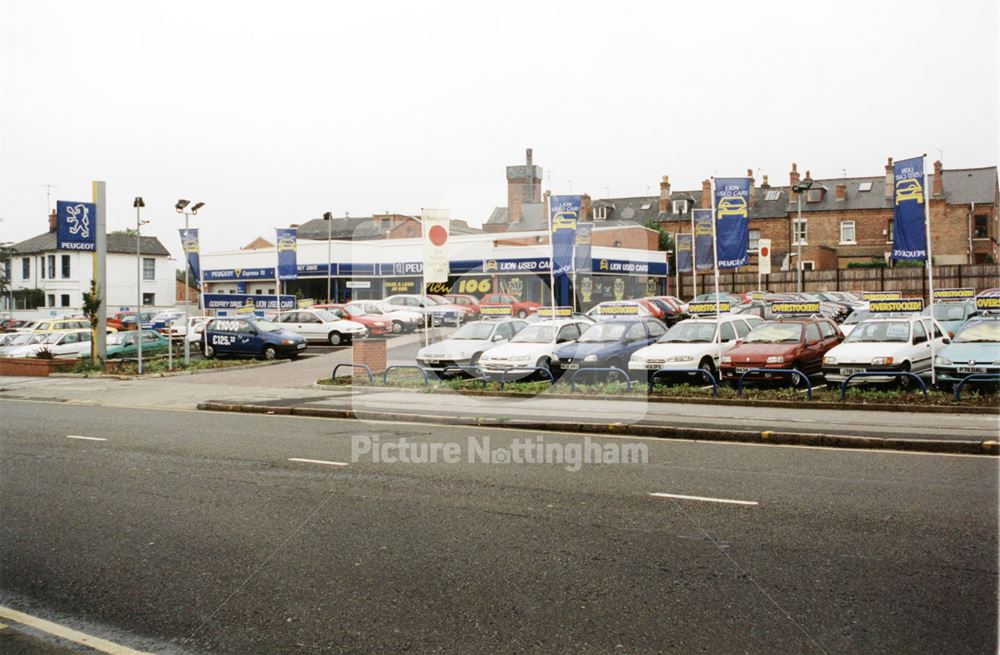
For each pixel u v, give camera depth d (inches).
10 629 202.1
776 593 214.5
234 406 684.1
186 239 1136.2
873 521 283.9
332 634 194.1
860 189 2532.0
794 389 676.7
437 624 198.5
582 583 225.3
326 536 276.8
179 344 1493.6
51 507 329.1
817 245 2428.6
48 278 2573.8
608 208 2859.3
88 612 212.7
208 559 254.7
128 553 263.0
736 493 333.1
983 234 2330.2
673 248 2333.9
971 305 913.5
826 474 371.6
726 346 781.3
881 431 474.3
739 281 2223.2
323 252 1969.7
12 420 634.8
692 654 178.9
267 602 216.2
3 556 261.7
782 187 2662.4
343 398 719.1
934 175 2374.5
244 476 386.3
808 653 178.1
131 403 759.7
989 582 219.3
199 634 196.2
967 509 299.4
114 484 373.4
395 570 239.3
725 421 532.1
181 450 470.3
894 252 731.4
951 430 475.8
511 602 212.1
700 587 220.4
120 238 2669.8
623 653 180.1
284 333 1225.4
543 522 289.7
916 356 679.1
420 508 313.6
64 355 1296.8
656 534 272.7
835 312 1518.2
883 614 198.7
